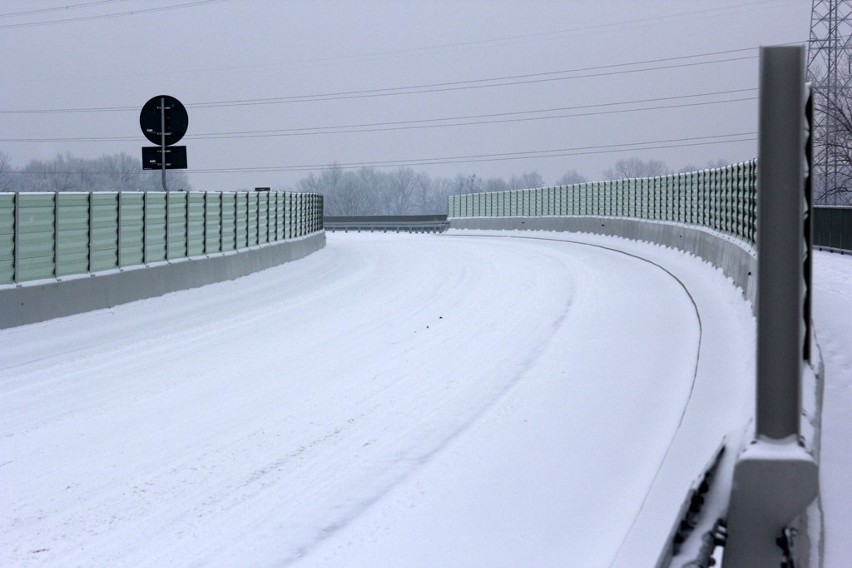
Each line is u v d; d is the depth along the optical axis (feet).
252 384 45.57
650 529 20.72
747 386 35.65
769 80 16.31
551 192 219.20
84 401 42.16
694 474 24.88
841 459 26.73
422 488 29.07
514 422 37.04
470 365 49.19
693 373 43.19
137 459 32.68
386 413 39.14
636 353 49.93
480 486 29.19
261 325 66.44
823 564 19.04
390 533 25.32
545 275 99.14
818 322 50.88
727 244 77.46
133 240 80.43
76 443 34.94
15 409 40.73
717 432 29.76
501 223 242.99
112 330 63.67
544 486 29.04
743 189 74.23
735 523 16.62
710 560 15.26
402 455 32.81
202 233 96.73
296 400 41.86
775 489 16.47
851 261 94.22
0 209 62.39
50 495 28.84
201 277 92.12
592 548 23.90
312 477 30.40
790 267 16.65
